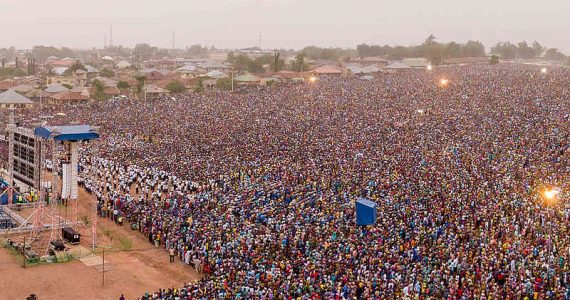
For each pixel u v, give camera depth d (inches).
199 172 2842.0
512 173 2635.3
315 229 1964.8
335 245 1824.6
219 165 2950.3
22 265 1935.3
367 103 4785.9
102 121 4271.7
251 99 5393.7
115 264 1973.4
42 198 2251.5
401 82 6314.0
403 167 2780.5
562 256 1761.8
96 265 1958.7
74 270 1918.1
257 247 1857.8
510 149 3041.3
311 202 2299.5
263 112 4566.9
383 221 2033.7
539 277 1606.8
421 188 2433.6
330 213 2155.5
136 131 3907.5
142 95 6432.1
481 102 4527.6
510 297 1508.4
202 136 3690.9
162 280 1845.5
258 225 2082.9
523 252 1771.7
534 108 4111.7
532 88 5236.2
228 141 3523.6
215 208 2292.1
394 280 1577.3
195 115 4512.8
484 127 3572.8
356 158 2997.0
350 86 6131.9
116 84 7268.7
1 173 2974.9
